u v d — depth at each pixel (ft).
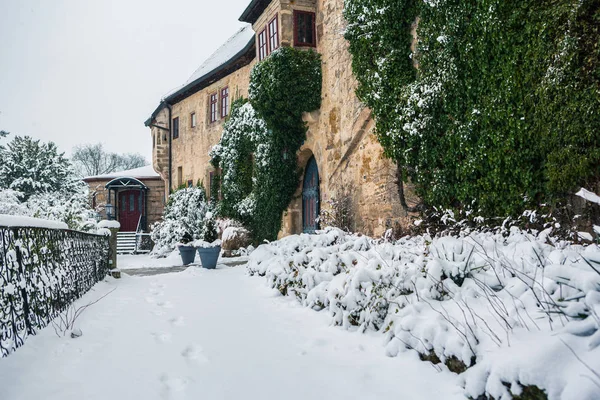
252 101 38.70
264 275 24.00
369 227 27.76
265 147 43.24
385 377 8.79
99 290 20.35
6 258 9.70
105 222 27.14
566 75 14.34
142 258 53.31
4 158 74.02
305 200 41.47
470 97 19.03
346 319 12.47
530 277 9.29
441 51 20.70
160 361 9.91
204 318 14.35
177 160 68.74
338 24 32.24
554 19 14.82
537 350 6.72
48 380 8.52
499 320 8.52
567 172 14.38
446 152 20.51
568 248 11.79
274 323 13.60
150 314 14.93
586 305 7.07
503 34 17.02
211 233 32.55
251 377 8.96
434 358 9.00
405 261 13.10
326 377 8.91
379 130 25.36
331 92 33.53
